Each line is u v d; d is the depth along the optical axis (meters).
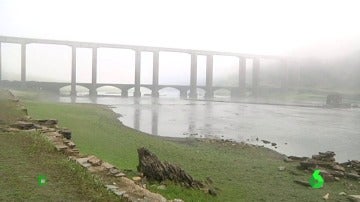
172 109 131.75
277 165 40.34
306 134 77.88
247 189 29.08
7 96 68.25
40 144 25.80
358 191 30.72
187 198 21.75
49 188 17.19
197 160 39.97
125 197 16.59
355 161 42.66
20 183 17.61
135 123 82.88
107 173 20.45
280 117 117.00
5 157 22.31
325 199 27.38
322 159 42.16
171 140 59.31
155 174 24.77
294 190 29.70
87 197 16.33
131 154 37.16
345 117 124.19
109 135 49.12
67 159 22.62
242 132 77.06
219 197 25.17
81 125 54.59
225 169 36.41
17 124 32.72
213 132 75.00
